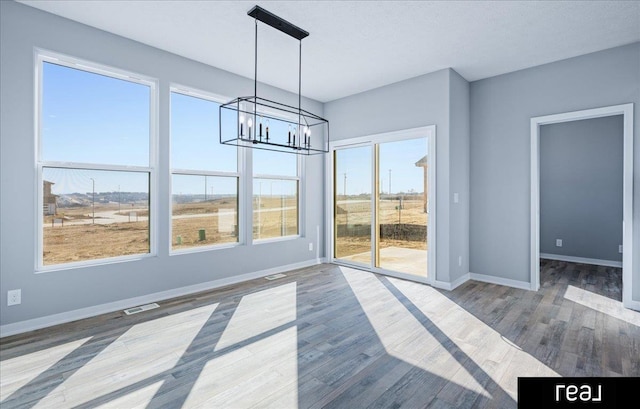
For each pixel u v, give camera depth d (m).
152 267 3.46
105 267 3.14
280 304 3.37
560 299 3.54
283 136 4.91
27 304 2.72
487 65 3.89
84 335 2.62
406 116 4.37
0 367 2.13
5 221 2.63
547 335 2.63
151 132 3.54
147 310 3.19
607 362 2.20
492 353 2.33
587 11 2.75
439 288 3.96
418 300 3.51
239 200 4.35
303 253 5.14
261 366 2.16
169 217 3.61
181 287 3.68
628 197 3.26
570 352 2.34
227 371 2.10
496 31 3.10
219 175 4.12
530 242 3.94
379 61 3.79
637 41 3.26
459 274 4.18
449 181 3.95
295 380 2.00
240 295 3.67
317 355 2.31
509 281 4.11
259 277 4.47
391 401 1.80
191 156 3.89
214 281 3.98
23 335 2.62
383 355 2.31
